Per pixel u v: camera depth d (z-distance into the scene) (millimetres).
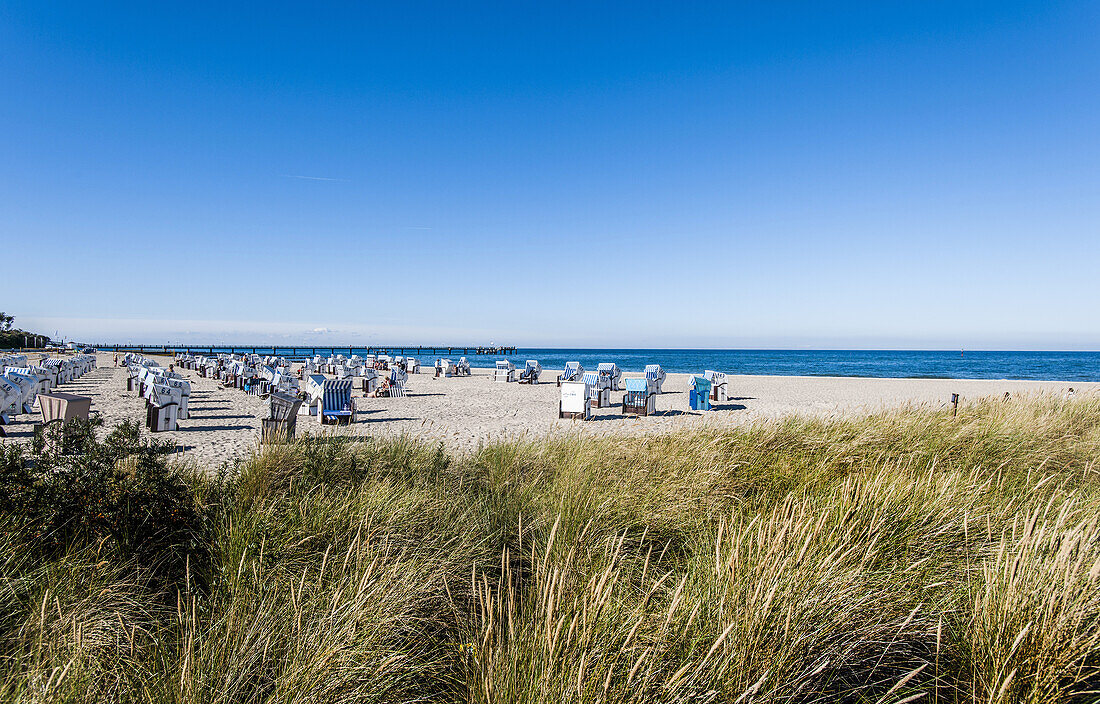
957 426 7055
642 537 3789
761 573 2396
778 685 1938
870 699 2170
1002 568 2500
